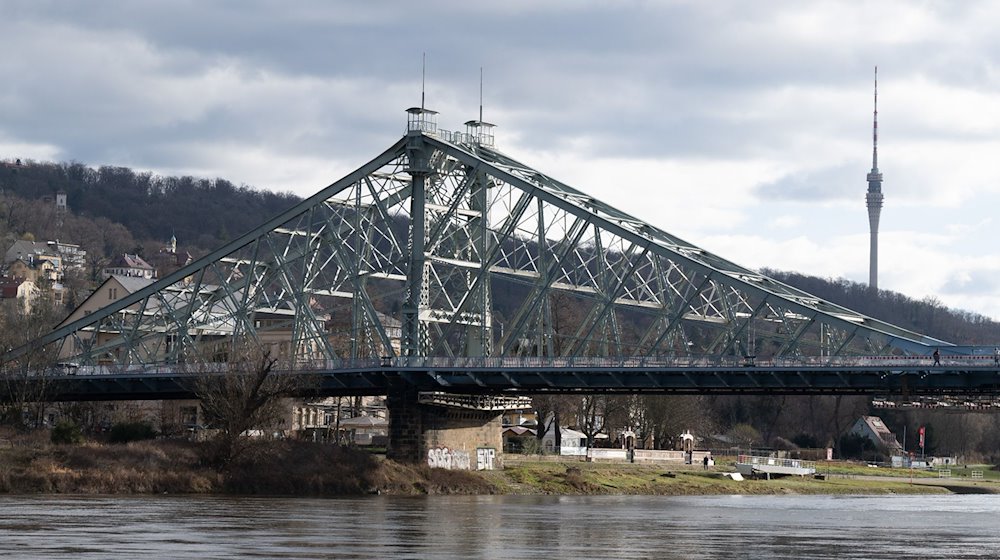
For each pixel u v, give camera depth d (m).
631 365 166.12
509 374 176.75
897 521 144.50
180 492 162.00
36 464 159.75
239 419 171.25
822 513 157.12
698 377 163.62
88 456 165.38
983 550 112.19
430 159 198.62
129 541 103.56
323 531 116.00
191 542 104.06
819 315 164.62
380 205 199.88
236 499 153.62
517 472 195.75
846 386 156.12
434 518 133.25
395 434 187.38
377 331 194.88
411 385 187.00
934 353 149.75
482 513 141.75
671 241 191.50
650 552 105.81
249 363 178.38
